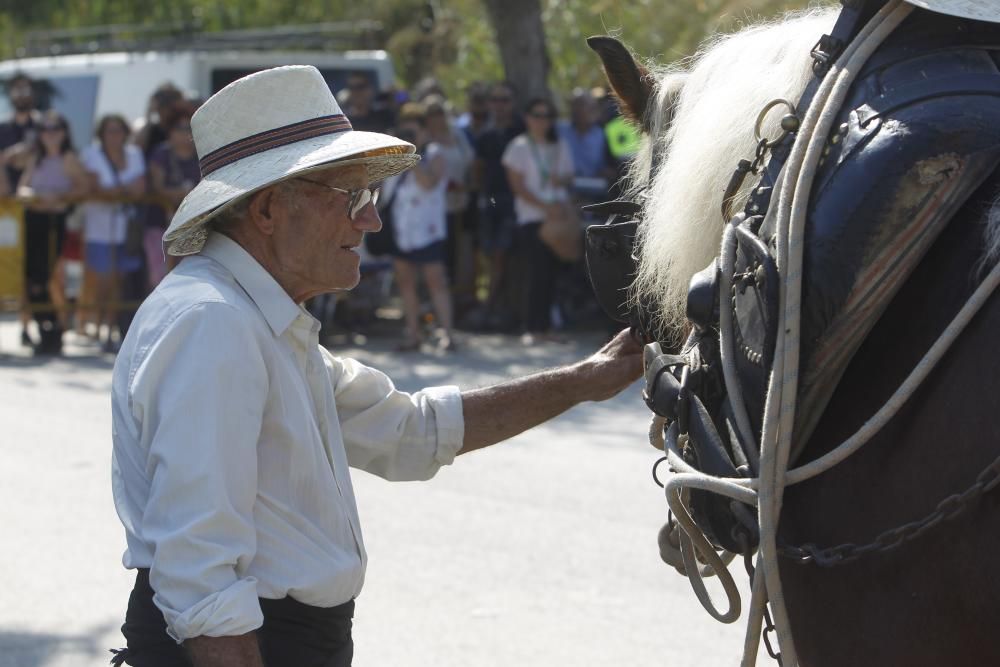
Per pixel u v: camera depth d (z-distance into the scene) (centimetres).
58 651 562
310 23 3212
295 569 296
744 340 279
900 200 253
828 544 275
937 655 254
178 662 303
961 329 246
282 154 296
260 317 298
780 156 287
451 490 801
